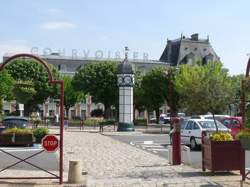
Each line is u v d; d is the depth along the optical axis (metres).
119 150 23.42
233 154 13.02
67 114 91.38
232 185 11.38
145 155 20.72
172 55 110.25
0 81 39.34
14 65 68.94
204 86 46.06
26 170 15.11
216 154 12.99
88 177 13.18
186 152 16.66
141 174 13.72
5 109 65.44
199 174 13.34
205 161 13.65
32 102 71.00
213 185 11.41
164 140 31.86
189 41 109.19
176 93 60.31
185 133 24.64
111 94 73.25
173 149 16.56
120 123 42.31
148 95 68.75
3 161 17.86
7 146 23.88
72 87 78.94
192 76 49.72
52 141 12.02
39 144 24.59
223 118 26.66
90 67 74.62
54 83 12.11
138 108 78.94
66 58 105.56
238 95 46.12
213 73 47.81
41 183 11.97
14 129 24.25
